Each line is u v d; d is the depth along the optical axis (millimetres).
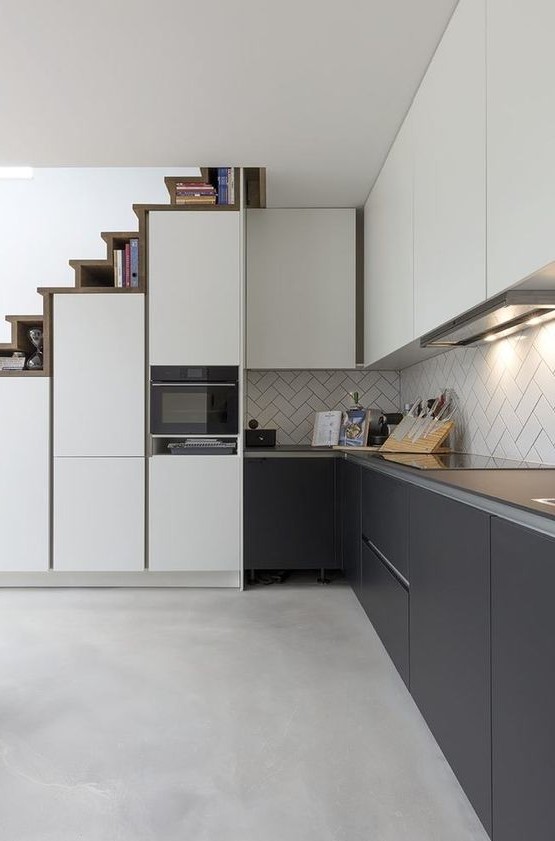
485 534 1495
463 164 2301
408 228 3211
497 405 3002
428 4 2438
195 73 2951
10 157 3898
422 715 2182
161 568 4094
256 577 4340
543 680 1168
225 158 3877
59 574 4156
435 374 3977
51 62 2873
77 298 4109
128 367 4102
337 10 2490
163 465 4098
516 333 2777
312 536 4137
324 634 3193
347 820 1709
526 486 1667
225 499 4109
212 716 2309
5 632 3248
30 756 2041
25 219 5098
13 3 2469
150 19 2564
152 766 1977
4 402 4086
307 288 4605
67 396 4094
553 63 1562
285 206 4605
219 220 4113
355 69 2887
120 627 3324
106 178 5117
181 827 1685
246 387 4855
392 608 2588
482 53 2088
